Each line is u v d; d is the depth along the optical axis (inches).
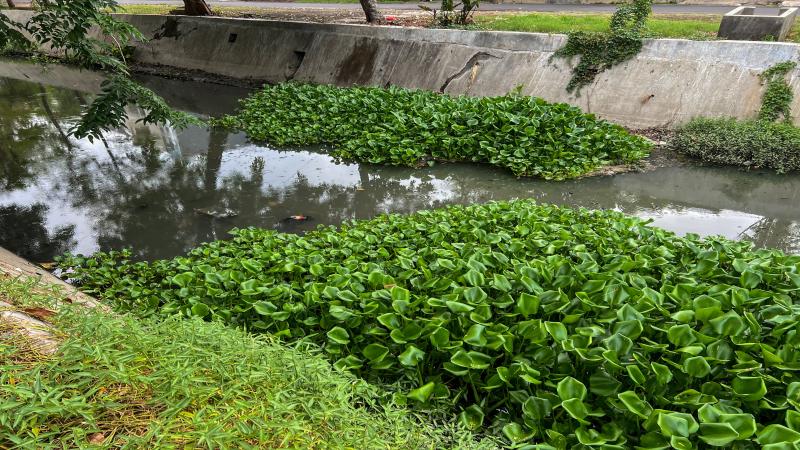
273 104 508.7
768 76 377.4
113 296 212.5
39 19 257.1
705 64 402.6
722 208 310.5
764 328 146.4
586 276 171.8
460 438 118.0
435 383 142.3
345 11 817.5
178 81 709.9
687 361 127.3
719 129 368.8
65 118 547.5
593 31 472.1
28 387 68.2
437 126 398.6
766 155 346.3
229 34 708.7
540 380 134.4
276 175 380.8
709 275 179.5
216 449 69.5
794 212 302.2
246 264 199.8
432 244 224.7
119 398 76.2
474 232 220.8
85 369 76.2
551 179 351.9
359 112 450.6
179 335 93.7
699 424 111.3
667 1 737.0
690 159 371.6
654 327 141.7
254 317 172.4
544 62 468.8
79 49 269.0
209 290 183.3
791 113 367.9
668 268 187.0
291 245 231.6
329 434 79.9
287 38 651.5
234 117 503.8
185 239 290.0
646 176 352.5
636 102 422.9
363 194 346.3
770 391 126.3
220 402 77.4
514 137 378.9
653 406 128.1
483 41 504.7
